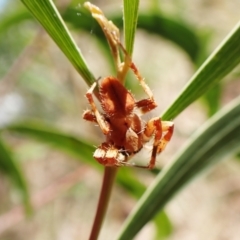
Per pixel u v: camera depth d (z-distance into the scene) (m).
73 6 0.15
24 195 0.18
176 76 0.33
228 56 0.08
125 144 0.08
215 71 0.08
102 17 0.07
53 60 0.28
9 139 0.22
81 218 0.34
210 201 0.36
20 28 0.24
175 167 0.10
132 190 0.16
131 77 0.16
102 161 0.08
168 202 0.10
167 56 0.33
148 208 0.09
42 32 0.21
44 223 0.33
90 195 0.33
